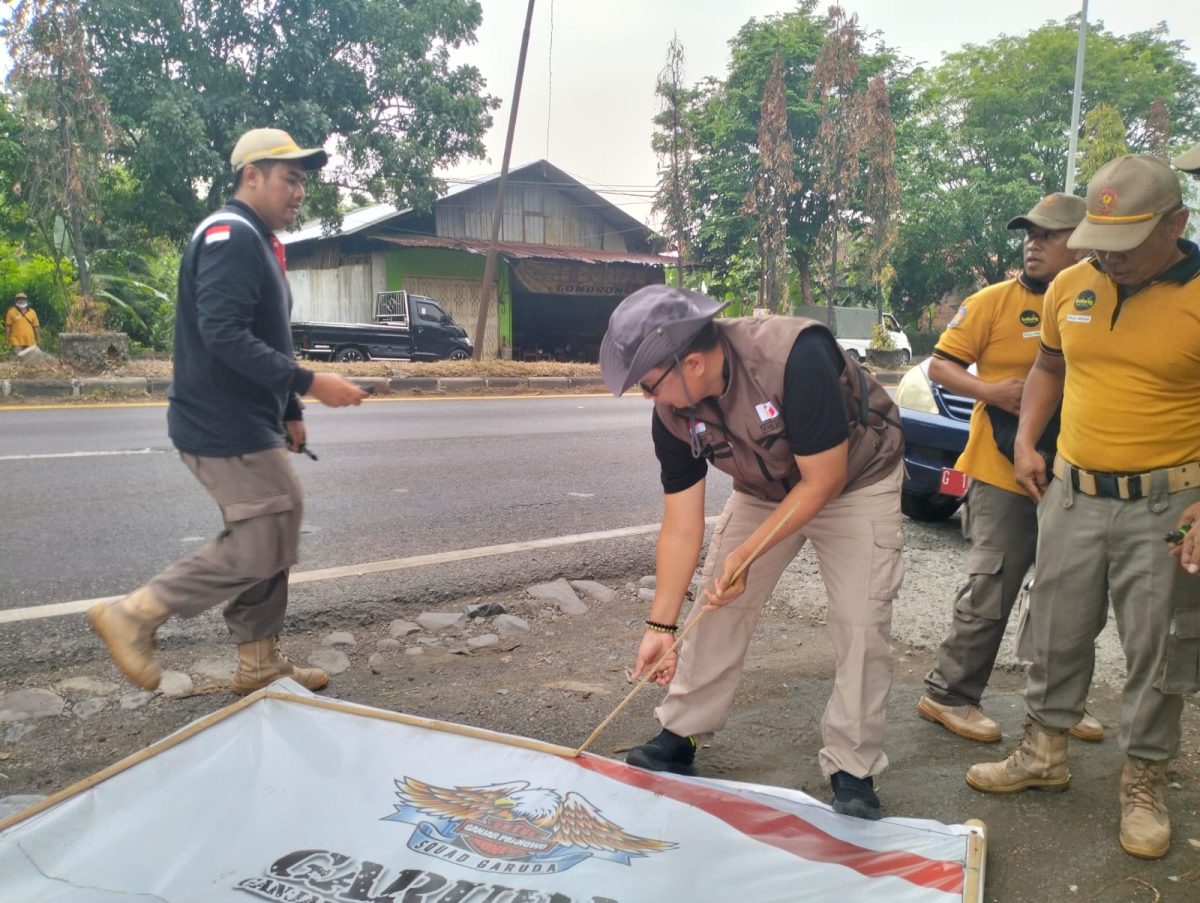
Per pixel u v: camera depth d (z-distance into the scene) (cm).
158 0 1847
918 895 203
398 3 2097
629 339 221
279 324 299
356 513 578
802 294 3098
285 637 383
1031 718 271
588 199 2750
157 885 199
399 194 2209
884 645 252
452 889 199
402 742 261
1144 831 241
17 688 322
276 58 1969
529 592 447
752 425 232
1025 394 279
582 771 249
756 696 340
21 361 1387
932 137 3444
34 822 220
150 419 991
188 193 2062
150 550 480
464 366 1623
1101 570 249
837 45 2605
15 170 1983
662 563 268
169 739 258
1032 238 298
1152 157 221
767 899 200
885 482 252
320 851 212
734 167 2962
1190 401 231
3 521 525
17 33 1395
